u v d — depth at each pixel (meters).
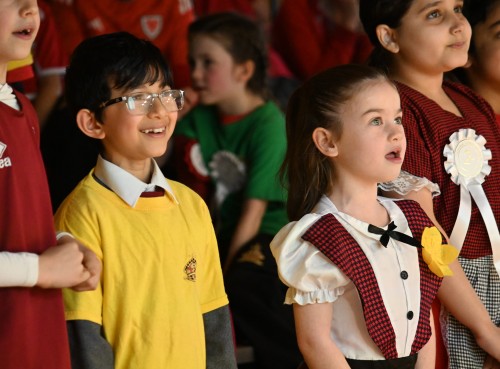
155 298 5.63
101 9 11.47
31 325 4.96
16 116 5.12
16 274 4.77
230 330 6.17
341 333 5.92
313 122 6.12
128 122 5.75
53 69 10.97
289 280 5.81
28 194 5.07
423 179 6.57
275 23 13.65
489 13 7.61
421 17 6.93
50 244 5.16
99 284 5.58
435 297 6.80
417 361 6.20
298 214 6.20
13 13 5.06
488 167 6.99
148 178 5.98
